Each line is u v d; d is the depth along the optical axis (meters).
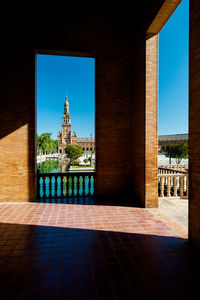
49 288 2.36
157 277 2.58
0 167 5.96
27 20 5.96
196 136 3.23
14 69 5.92
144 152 5.49
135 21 6.17
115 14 6.42
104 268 2.76
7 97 5.92
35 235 3.78
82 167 29.64
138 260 2.96
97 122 6.40
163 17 4.71
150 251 3.22
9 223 4.38
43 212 5.11
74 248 3.30
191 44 3.32
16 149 6.02
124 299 2.20
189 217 3.50
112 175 6.51
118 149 6.53
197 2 3.16
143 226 4.22
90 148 87.69
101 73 6.38
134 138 6.29
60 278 2.54
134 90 6.28
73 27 6.16
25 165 6.08
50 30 6.04
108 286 2.40
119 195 6.57
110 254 3.12
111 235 3.79
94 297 2.22
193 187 3.36
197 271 2.71
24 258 3.00
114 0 6.40
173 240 3.60
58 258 3.00
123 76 6.52
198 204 3.25
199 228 3.24
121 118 6.54
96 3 6.30
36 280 2.50
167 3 4.25
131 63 6.54
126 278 2.55
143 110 5.54
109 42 6.39
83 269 2.74
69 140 85.06
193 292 2.31
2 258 2.99
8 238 3.66
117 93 6.49
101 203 5.95
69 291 2.32
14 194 6.05
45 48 6.02
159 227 4.17
